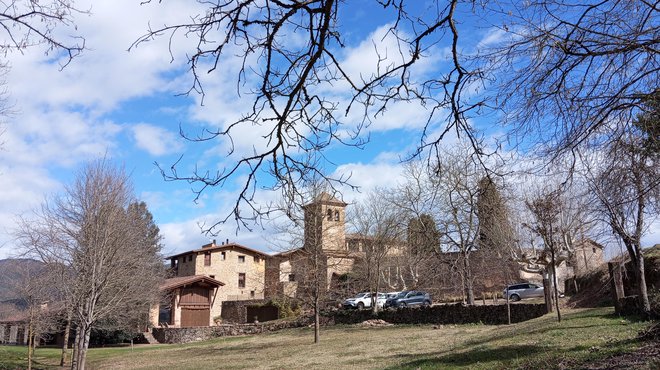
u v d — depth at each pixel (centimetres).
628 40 490
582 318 1886
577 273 3444
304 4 371
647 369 832
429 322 3403
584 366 987
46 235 2469
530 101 539
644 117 545
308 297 3097
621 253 1775
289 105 412
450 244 3662
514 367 1139
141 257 2438
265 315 4962
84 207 2116
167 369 2184
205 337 4209
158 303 3841
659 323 1203
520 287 3969
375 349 2212
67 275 2167
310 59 393
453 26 383
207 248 5791
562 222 2331
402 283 4516
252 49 414
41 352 3241
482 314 3083
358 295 4481
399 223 3962
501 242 3125
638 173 575
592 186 614
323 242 3117
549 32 507
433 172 539
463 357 1445
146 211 3959
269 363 2081
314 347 2564
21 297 2445
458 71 411
